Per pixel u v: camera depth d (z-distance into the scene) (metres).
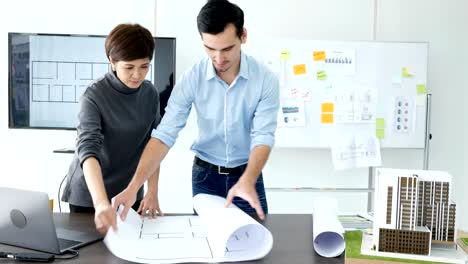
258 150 1.69
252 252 1.25
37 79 3.15
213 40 1.48
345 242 1.32
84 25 3.27
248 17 3.31
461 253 1.25
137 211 1.78
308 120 3.17
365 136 3.18
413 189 1.24
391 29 3.36
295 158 3.39
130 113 1.78
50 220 1.21
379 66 3.16
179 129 1.78
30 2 3.25
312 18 3.33
